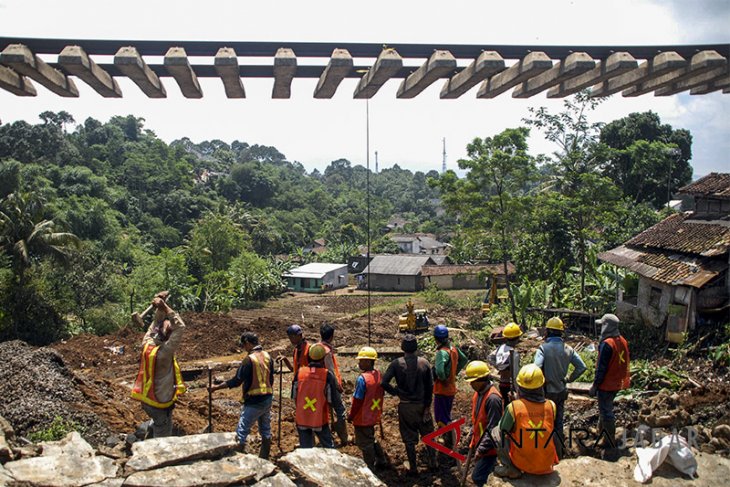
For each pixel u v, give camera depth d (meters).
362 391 7.11
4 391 8.05
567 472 6.22
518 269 35.53
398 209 140.88
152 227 73.38
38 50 4.56
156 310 6.80
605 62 4.85
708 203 20.73
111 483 4.90
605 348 7.25
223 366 13.96
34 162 75.12
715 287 16.42
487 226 28.11
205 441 5.46
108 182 79.12
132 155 92.00
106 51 4.64
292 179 135.88
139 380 6.59
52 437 7.16
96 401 8.73
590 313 22.14
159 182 85.12
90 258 36.94
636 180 47.56
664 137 50.81
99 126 108.06
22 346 9.73
